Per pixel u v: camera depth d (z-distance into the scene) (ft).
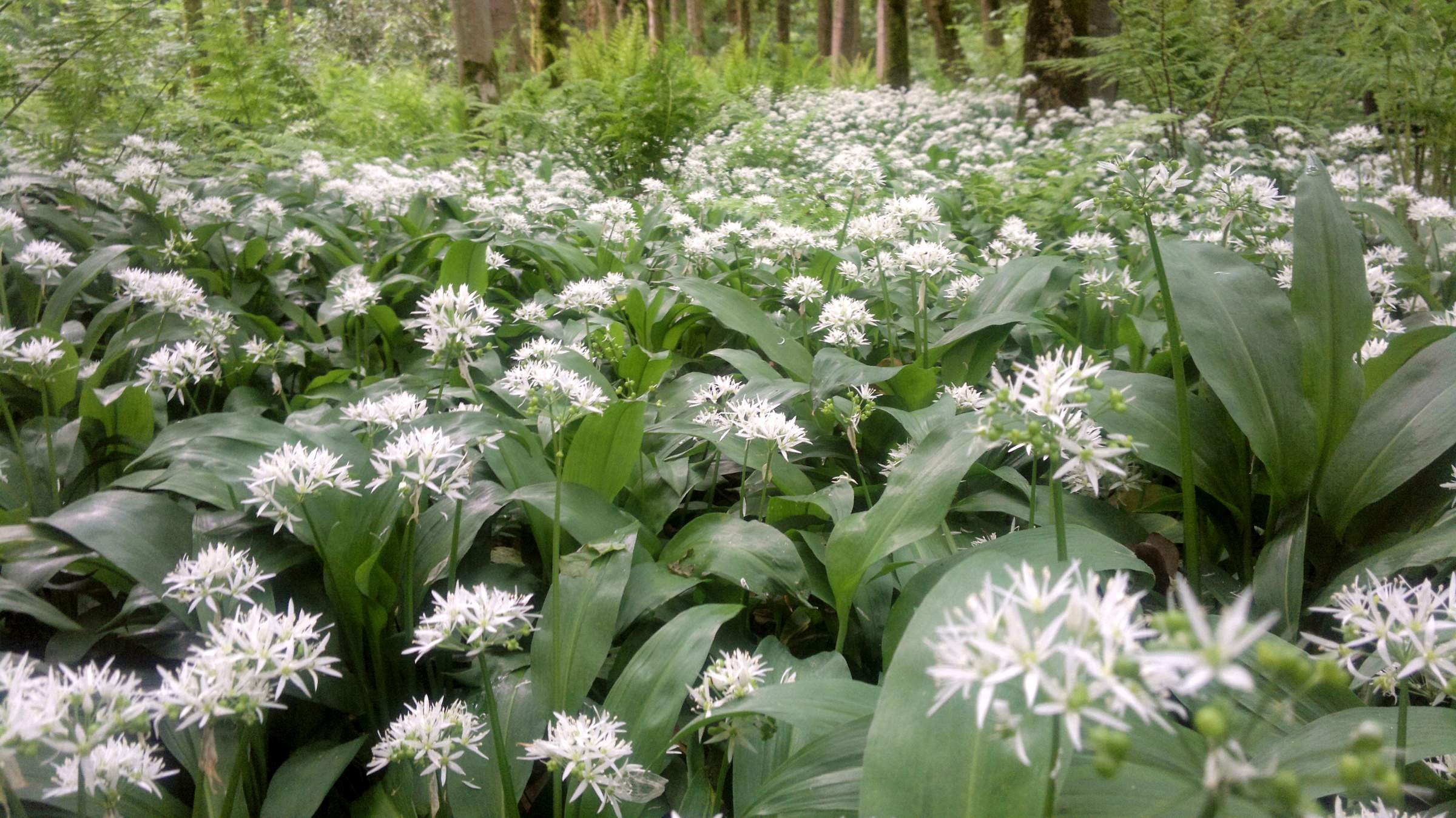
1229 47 25.80
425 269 14.58
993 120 32.48
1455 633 4.36
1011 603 2.77
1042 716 3.50
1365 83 21.39
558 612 5.72
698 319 12.29
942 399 8.52
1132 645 2.48
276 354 10.52
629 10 79.46
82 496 8.20
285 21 32.63
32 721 3.54
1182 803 3.80
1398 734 4.30
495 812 5.21
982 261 17.21
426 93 34.19
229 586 5.18
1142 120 19.07
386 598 6.20
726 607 5.80
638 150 29.01
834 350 9.32
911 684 3.68
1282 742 4.65
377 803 5.40
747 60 50.39
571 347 10.27
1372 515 6.99
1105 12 31.91
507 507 7.70
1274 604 6.36
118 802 4.50
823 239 14.56
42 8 19.69
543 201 17.90
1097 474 4.14
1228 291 7.38
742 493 7.97
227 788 5.05
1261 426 6.82
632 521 7.04
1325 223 7.20
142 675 6.42
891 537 6.09
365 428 8.33
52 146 18.95
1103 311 12.67
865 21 109.29
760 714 4.85
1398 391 6.85
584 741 4.76
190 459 6.47
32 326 11.80
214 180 20.43
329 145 23.97
